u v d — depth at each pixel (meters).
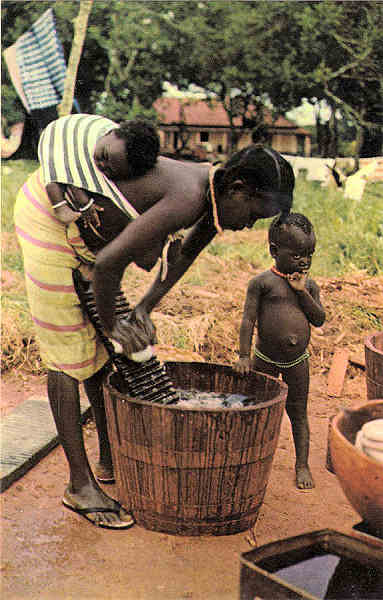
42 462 3.22
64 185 2.49
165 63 6.49
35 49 6.25
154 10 6.41
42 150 2.53
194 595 2.26
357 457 2.10
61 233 2.62
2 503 2.82
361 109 6.07
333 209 6.06
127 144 2.33
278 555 1.99
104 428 3.01
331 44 5.88
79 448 2.74
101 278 2.37
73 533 2.62
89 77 6.61
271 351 3.22
